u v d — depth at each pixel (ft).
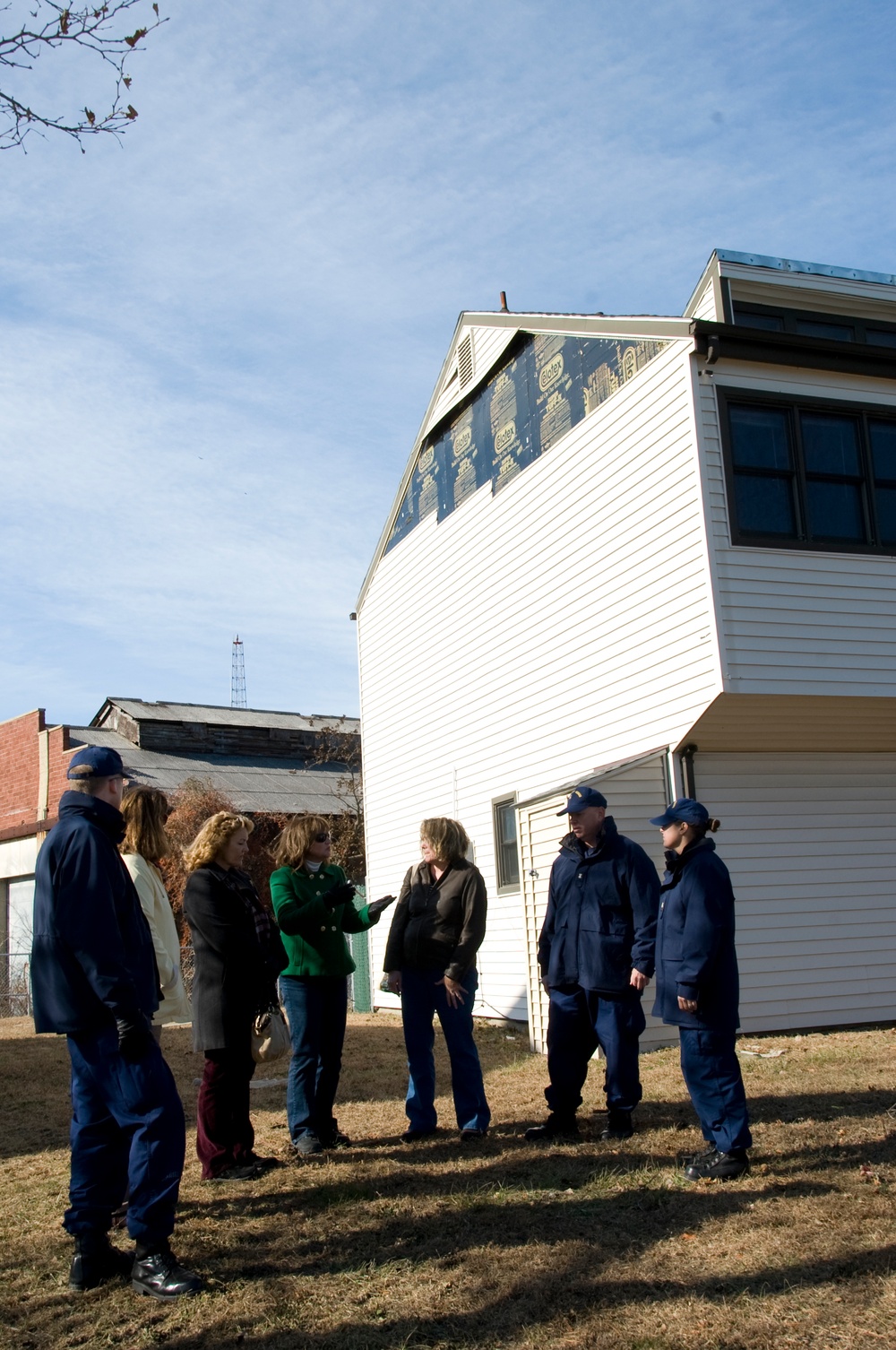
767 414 37.58
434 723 56.70
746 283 41.37
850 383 38.75
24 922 97.96
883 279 43.88
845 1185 17.48
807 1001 37.81
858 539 37.96
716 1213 16.52
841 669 36.60
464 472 54.54
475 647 52.65
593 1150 20.58
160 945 19.08
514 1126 23.62
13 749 103.24
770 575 36.29
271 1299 14.33
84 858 14.83
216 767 110.11
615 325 41.09
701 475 36.11
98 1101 15.31
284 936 22.17
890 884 39.88
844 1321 12.73
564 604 44.93
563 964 22.40
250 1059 20.30
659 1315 13.23
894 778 40.91
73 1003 14.87
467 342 53.98
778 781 39.06
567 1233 16.16
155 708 116.98
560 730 45.14
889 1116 22.21
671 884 19.27
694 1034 18.57
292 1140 21.76
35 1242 17.03
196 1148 21.43
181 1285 14.52
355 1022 50.55
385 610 63.52
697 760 37.96
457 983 22.45
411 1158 20.88
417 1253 15.70
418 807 58.18
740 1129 18.30
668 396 38.01
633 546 40.19
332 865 23.15
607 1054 21.75
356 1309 13.97
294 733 123.75
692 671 36.50
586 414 43.70
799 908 38.37
